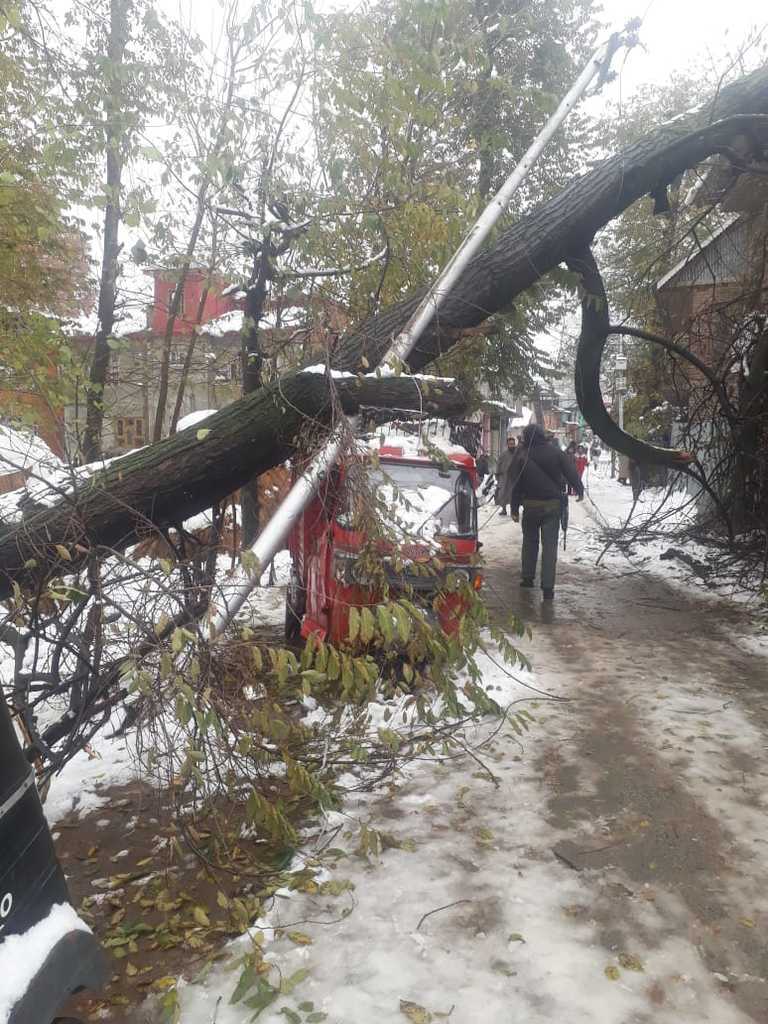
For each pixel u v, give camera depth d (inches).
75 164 222.5
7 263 286.4
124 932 115.5
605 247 482.9
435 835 143.6
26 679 133.0
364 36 225.6
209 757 124.5
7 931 62.1
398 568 154.9
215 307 359.3
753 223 383.9
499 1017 97.0
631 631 302.2
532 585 391.2
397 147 252.5
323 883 126.8
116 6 250.2
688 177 369.1
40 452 155.5
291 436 172.1
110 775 167.8
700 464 386.3
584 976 104.7
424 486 243.1
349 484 159.2
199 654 119.9
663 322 408.2
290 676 122.1
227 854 134.2
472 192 249.3
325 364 175.6
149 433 327.9
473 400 394.6
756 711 209.3
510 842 141.3
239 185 257.9
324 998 100.4
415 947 110.6
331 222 279.9
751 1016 98.2
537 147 215.5
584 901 122.6
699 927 116.2
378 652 169.9
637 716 205.9
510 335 392.2
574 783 165.8
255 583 136.2
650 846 139.7
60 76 237.3
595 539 554.6
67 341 207.0
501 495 375.2
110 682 131.1
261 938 111.9
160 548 169.8
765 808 154.0
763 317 372.2
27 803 67.4
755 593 355.6
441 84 225.5
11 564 145.6
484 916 118.3
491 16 295.6
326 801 128.6
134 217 210.5
